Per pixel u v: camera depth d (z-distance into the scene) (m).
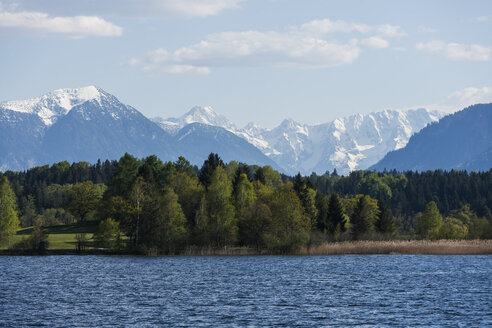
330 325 95.62
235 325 95.31
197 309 107.88
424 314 103.94
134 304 112.75
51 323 96.31
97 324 95.75
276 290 130.12
